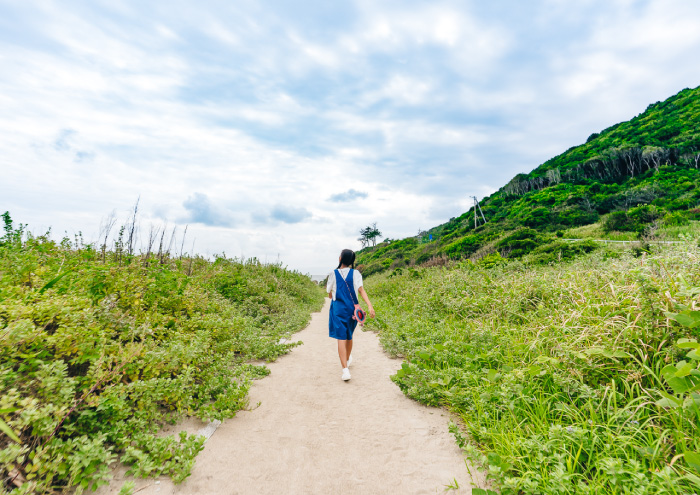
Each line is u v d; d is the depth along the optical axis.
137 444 2.30
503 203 76.12
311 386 4.02
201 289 5.93
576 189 61.09
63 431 2.20
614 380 2.71
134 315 3.68
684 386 2.04
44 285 3.31
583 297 4.31
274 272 13.76
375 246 92.25
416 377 3.73
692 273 3.53
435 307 7.53
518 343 4.05
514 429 2.52
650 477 1.87
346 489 2.15
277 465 2.40
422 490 2.14
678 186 45.84
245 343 5.07
